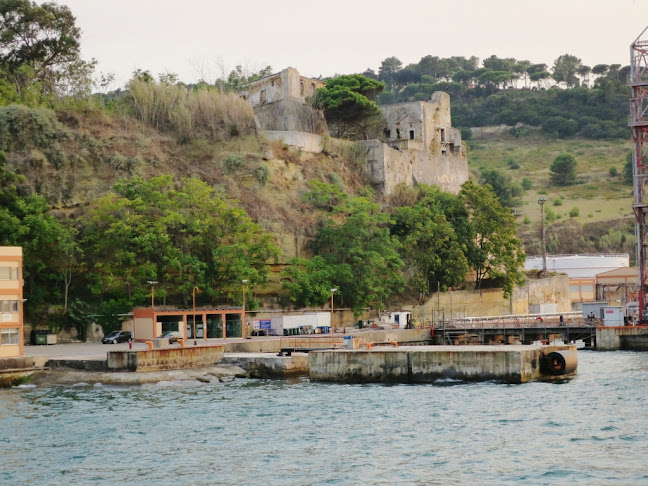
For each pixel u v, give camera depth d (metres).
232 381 85.75
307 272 132.75
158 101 146.12
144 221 120.06
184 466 50.72
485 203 156.88
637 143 121.69
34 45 150.75
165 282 120.62
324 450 53.88
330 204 146.62
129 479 48.28
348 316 135.50
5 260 89.94
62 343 113.38
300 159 151.12
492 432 57.62
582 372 88.00
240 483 47.12
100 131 135.88
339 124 172.25
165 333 109.25
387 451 53.19
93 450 54.62
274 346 103.81
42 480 48.38
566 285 181.50
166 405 70.25
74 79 151.38
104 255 118.94
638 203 121.12
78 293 119.25
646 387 75.56
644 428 57.56
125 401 72.56
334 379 84.56
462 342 127.56
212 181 136.62
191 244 122.69
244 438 57.47
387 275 140.88
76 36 154.25
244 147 145.00
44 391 79.56
